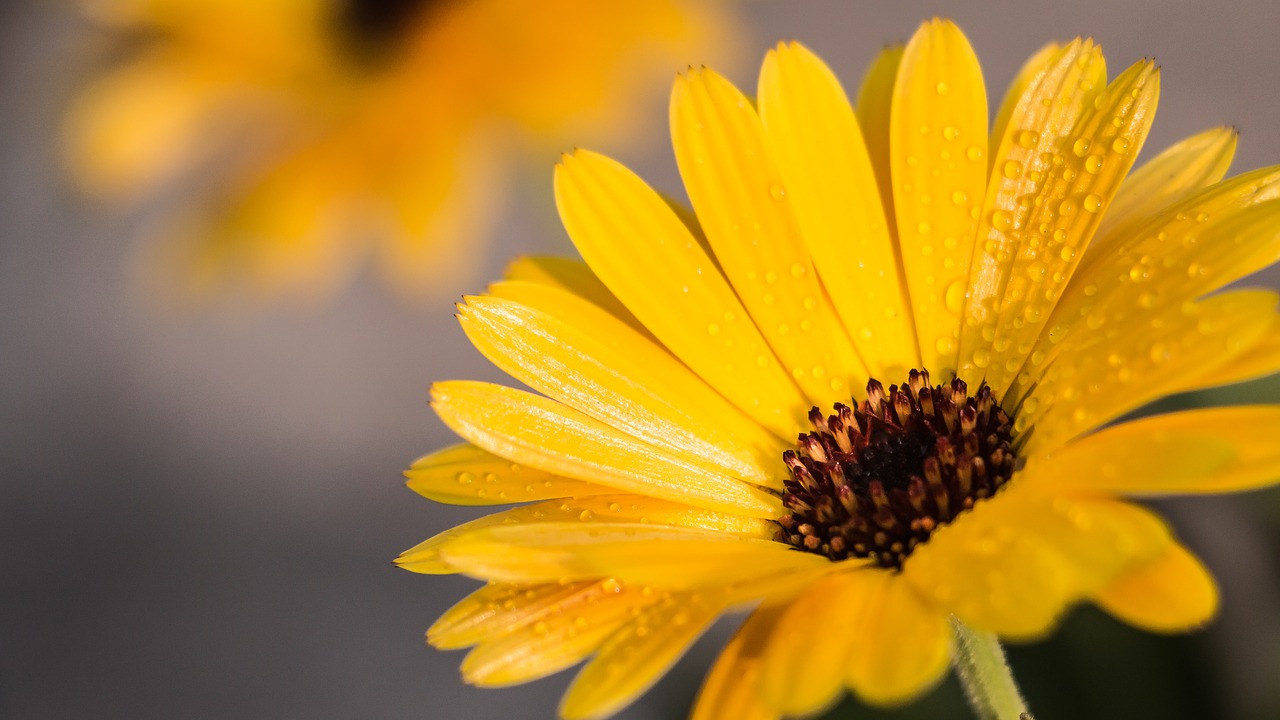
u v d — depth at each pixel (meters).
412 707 0.44
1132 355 0.22
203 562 0.49
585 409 0.24
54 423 0.52
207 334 0.54
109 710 0.45
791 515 0.24
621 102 0.30
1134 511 0.21
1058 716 0.26
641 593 0.22
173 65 0.31
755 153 0.24
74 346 0.54
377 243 0.31
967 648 0.23
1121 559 0.21
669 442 0.24
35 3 0.50
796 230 0.24
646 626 0.22
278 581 0.48
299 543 0.49
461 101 0.30
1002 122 0.24
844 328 0.25
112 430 0.52
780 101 0.24
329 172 0.30
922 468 0.24
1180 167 0.24
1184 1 0.49
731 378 0.24
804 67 0.24
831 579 0.22
